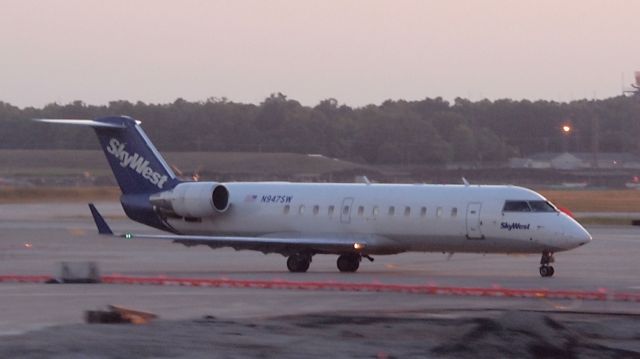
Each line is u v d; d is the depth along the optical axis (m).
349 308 76.81
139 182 123.56
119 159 124.25
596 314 71.25
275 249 113.12
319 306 78.12
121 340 58.59
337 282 97.31
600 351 56.41
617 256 132.88
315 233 115.38
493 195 108.38
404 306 78.00
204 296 84.75
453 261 128.12
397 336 60.66
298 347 56.91
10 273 106.88
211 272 111.06
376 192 113.88
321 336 60.50
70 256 131.88
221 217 119.94
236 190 120.25
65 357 53.94
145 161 123.06
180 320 67.75
